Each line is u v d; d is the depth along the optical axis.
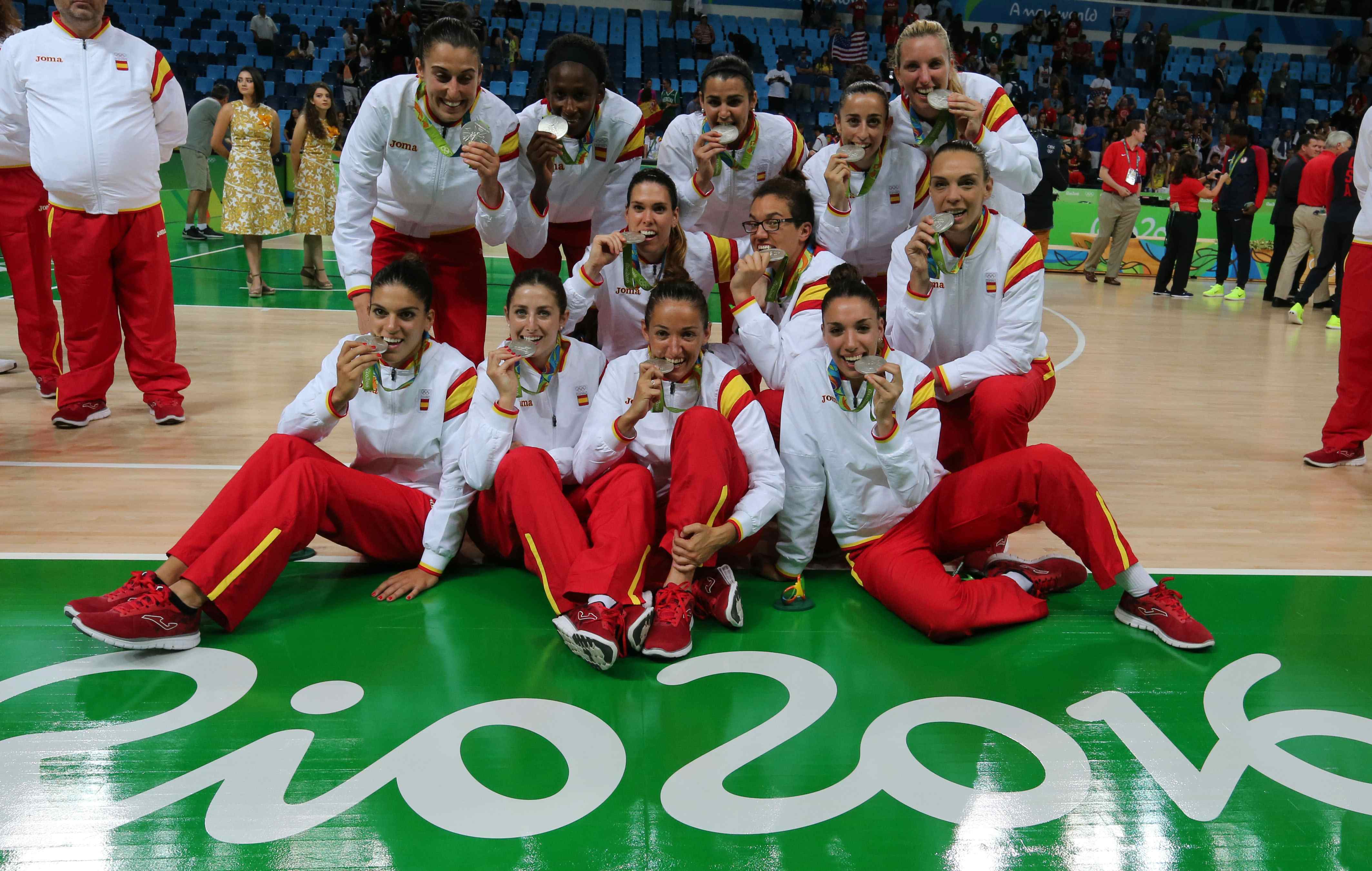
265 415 4.75
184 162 11.58
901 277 3.41
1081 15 22.42
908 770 2.12
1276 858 1.89
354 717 2.25
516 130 3.54
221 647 2.55
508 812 1.94
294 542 2.61
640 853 1.84
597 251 3.26
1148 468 4.49
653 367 2.83
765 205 3.35
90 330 4.41
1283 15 22.66
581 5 21.30
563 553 2.63
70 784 1.98
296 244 12.09
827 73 19.47
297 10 19.66
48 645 2.53
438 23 3.12
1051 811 2.00
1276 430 5.27
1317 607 3.01
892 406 2.74
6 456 4.00
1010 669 2.58
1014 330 3.28
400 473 3.07
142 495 3.62
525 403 3.09
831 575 3.23
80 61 4.19
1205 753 2.22
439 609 2.82
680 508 2.70
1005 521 2.86
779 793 2.03
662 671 2.52
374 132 3.37
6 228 4.66
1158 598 2.78
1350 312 4.47
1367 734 2.32
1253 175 10.66
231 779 2.01
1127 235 11.70
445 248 3.70
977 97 3.71
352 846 1.83
